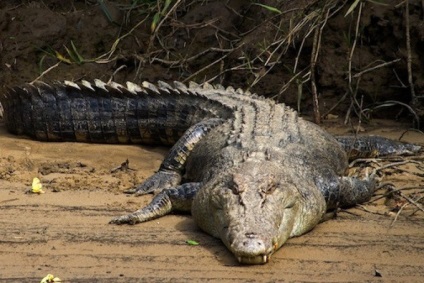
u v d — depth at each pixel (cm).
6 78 3206
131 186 2283
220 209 1867
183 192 2080
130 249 1833
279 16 3103
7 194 2186
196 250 1830
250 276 1678
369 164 2475
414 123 2845
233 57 3158
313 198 1966
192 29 3288
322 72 3030
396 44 2950
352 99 2859
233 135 2241
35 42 3262
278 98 2945
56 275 1692
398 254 1798
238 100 2602
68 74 3219
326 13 2886
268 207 1806
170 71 3241
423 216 2041
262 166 1958
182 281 1656
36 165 2438
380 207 2133
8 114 2794
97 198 2172
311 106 3047
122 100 2714
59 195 2188
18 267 1734
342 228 1977
